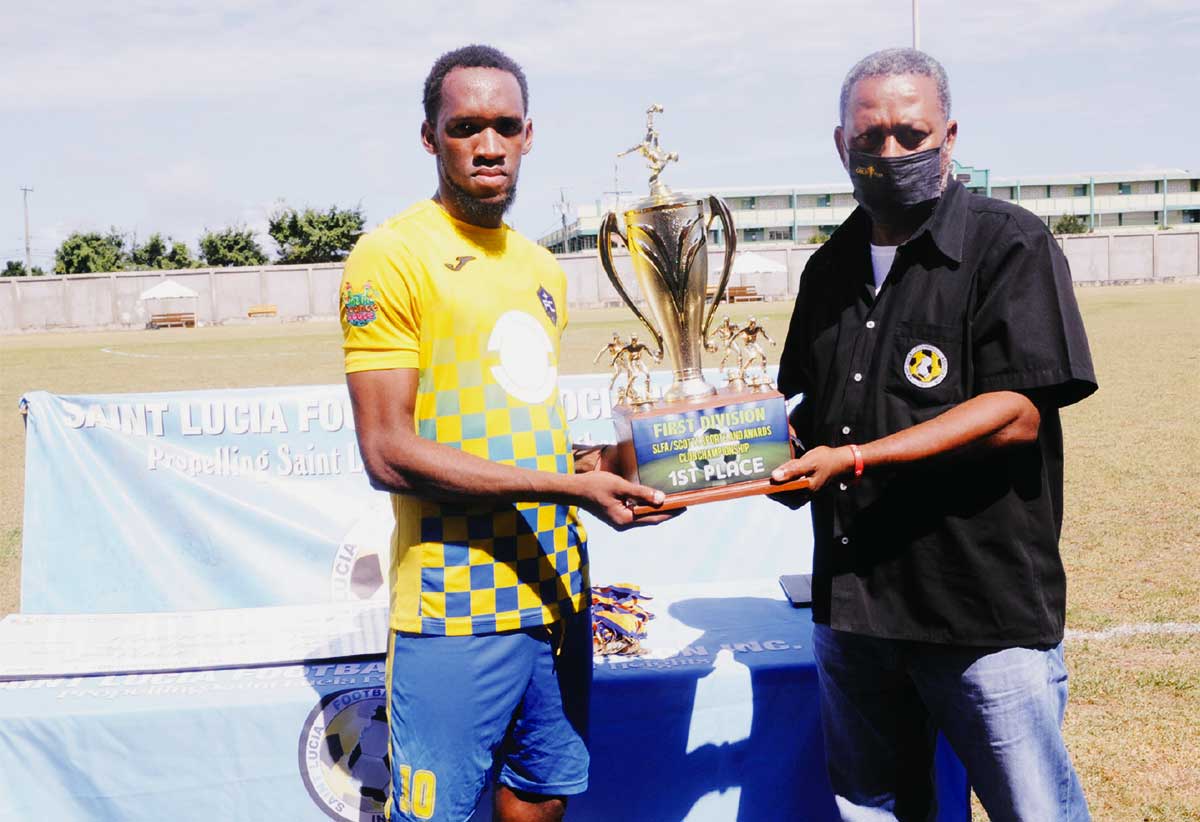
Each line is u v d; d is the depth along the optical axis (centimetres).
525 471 182
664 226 219
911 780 218
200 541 331
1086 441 832
